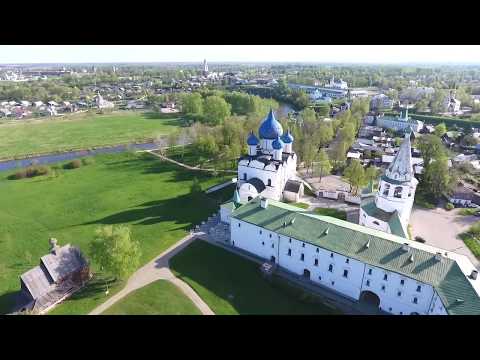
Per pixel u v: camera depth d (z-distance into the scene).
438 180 111.38
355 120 184.62
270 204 83.38
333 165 141.38
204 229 95.50
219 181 130.25
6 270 79.88
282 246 76.69
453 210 105.88
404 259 62.88
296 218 76.81
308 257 72.94
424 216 102.25
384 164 143.88
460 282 56.88
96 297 69.44
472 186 123.31
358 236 69.00
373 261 64.06
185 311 65.44
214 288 71.94
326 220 74.94
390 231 78.88
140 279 74.88
